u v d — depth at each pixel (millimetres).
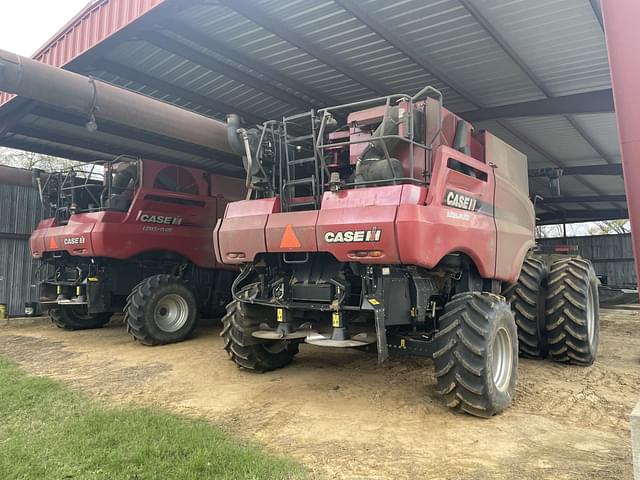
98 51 6734
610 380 5035
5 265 11266
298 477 2816
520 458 3123
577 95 8453
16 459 2986
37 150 10922
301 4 5973
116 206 7789
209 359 6270
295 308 4695
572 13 6004
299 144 5383
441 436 3527
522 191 5809
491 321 3930
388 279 4191
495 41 6699
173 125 6457
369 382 5020
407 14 6129
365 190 4004
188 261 8562
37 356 6594
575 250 8828
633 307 12742
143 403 4340
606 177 14750
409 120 4109
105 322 9766
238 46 7043
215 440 3318
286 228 4355
